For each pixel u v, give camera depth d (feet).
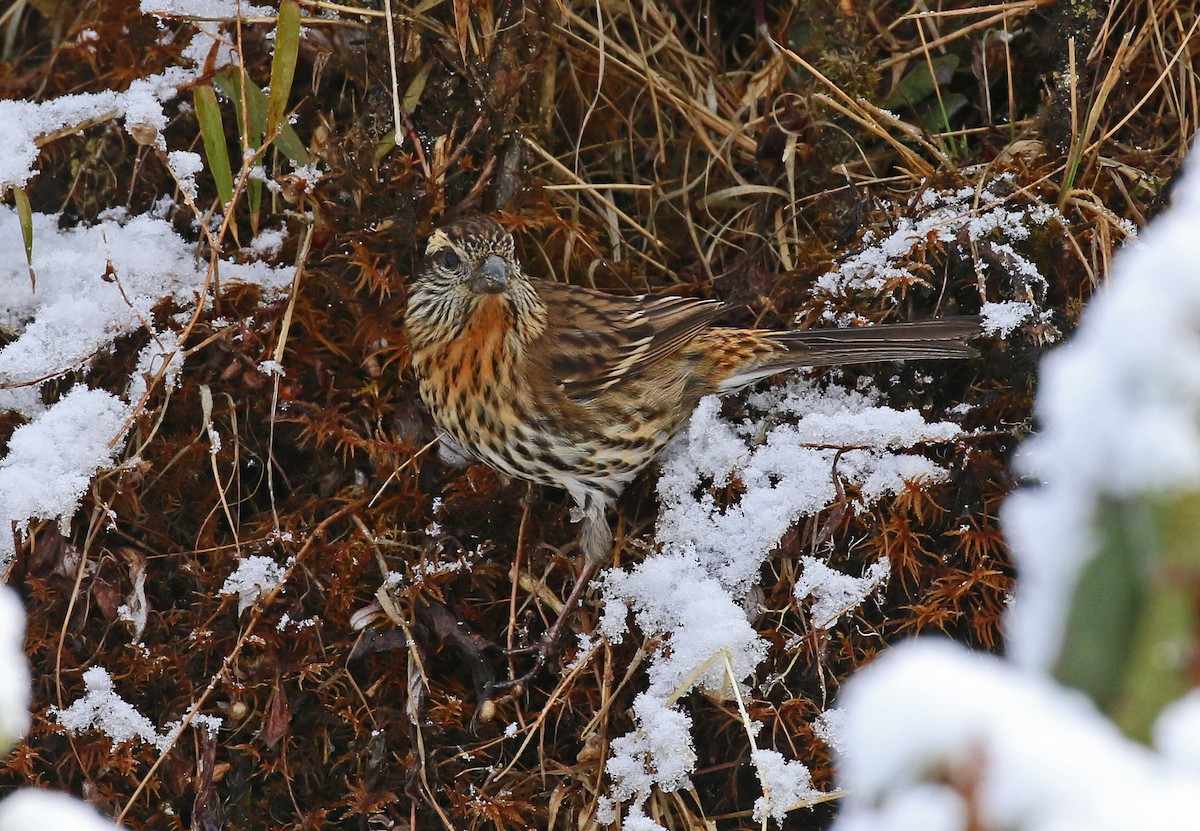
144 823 31.89
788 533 32.12
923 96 37.60
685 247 37.86
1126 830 8.89
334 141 34.47
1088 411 9.78
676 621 31.76
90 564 32.65
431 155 35.24
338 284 34.76
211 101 33.17
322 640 32.55
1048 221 33.73
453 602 33.32
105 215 36.32
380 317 34.71
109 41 36.88
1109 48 36.42
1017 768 9.25
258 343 34.14
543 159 37.14
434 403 33.24
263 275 34.73
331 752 32.30
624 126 38.73
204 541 33.06
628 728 32.17
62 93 37.35
